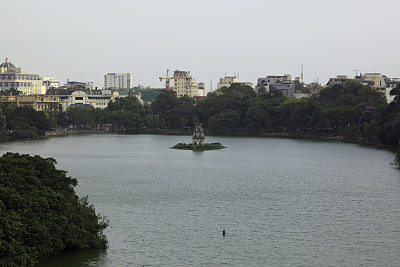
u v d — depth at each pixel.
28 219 121.62
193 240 149.25
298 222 168.88
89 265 128.12
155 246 143.50
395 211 184.38
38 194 128.38
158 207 185.12
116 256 135.00
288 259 136.62
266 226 164.00
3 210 115.12
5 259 106.44
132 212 177.62
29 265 115.06
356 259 137.75
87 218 141.12
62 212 132.50
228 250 141.88
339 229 162.12
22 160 141.62
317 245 147.38
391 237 155.25
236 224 165.50
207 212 179.25
